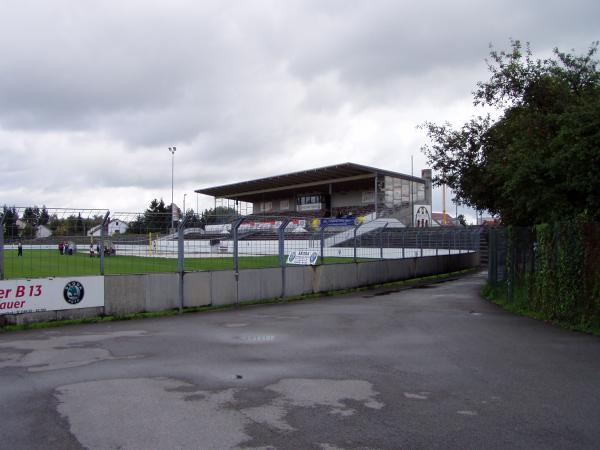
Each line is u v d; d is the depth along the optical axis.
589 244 10.82
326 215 58.91
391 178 54.25
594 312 10.66
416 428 5.09
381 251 25.45
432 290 21.09
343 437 4.84
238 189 64.38
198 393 6.25
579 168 11.97
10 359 8.11
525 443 4.73
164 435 4.88
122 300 12.94
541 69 17.36
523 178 13.43
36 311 11.54
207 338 10.02
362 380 6.87
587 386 6.62
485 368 7.56
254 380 6.86
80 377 6.98
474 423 5.24
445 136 20.97
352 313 13.89
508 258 15.44
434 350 8.88
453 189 21.81
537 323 12.01
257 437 4.83
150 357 8.27
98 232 12.88
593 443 4.74
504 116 18.86
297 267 17.97
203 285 14.68
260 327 11.43
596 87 14.91
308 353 8.62
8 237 11.57
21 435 4.87
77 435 4.87
